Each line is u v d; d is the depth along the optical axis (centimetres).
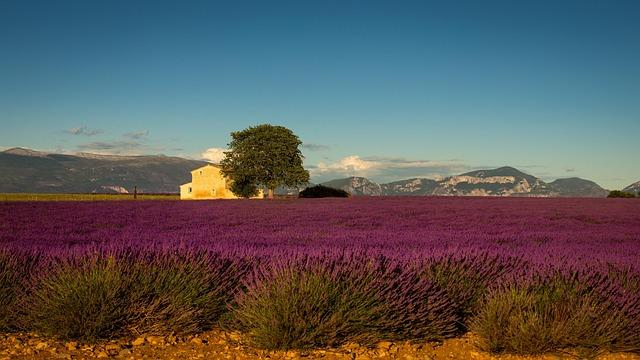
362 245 992
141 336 544
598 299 545
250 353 500
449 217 2336
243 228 1706
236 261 675
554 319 521
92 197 7781
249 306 548
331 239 1189
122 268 579
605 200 4669
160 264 609
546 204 3756
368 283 550
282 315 517
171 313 559
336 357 489
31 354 478
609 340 505
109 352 493
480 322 540
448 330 555
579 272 608
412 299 547
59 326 528
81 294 537
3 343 512
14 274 600
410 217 2330
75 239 1188
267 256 714
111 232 1478
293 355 493
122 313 541
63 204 3152
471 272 664
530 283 573
